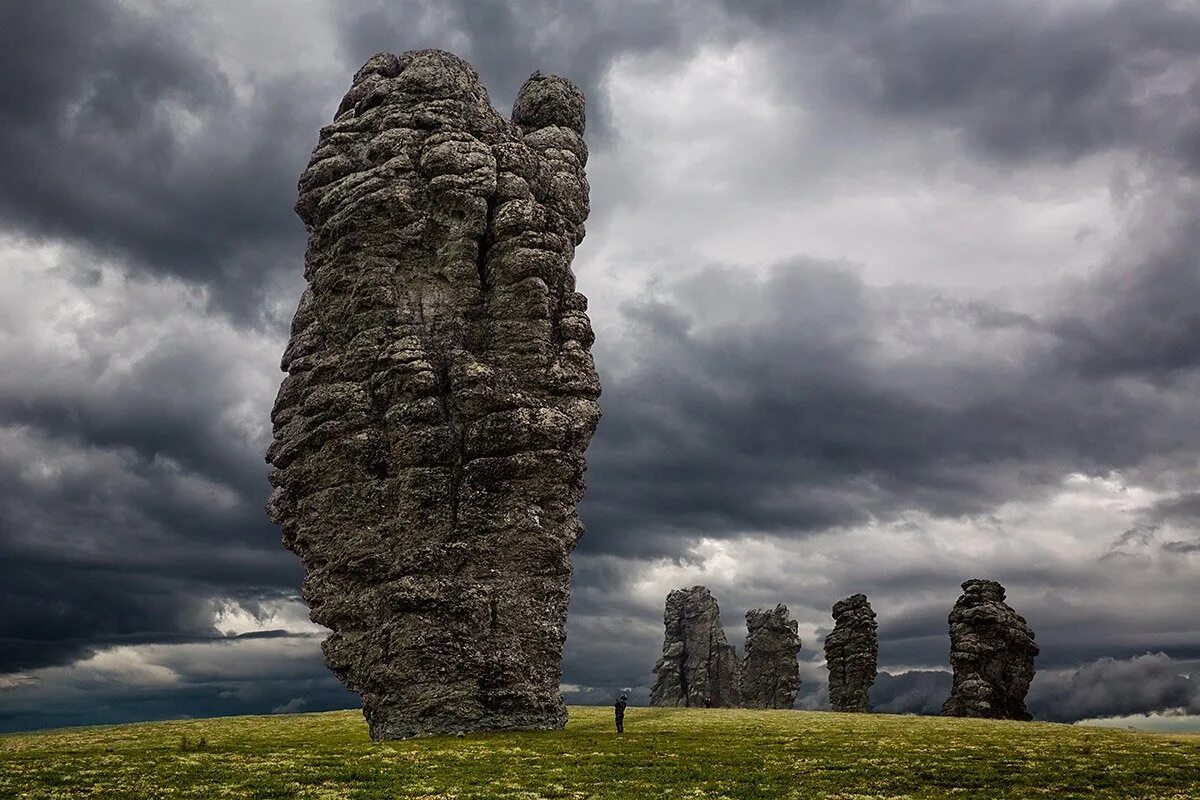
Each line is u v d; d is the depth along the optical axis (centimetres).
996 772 5619
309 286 8975
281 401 8694
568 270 8944
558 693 7919
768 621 14212
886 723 8175
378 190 8544
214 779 5284
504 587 7856
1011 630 10325
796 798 4931
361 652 7738
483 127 9012
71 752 6347
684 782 5322
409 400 8031
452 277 8462
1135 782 5353
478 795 4900
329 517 8000
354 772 5512
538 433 8100
